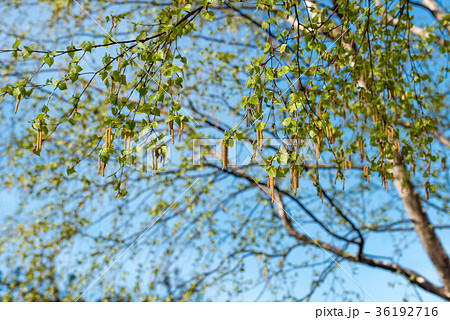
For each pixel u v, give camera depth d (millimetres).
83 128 4594
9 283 4484
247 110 1798
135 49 1907
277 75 1856
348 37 2307
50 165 4559
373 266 4988
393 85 2688
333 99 2387
